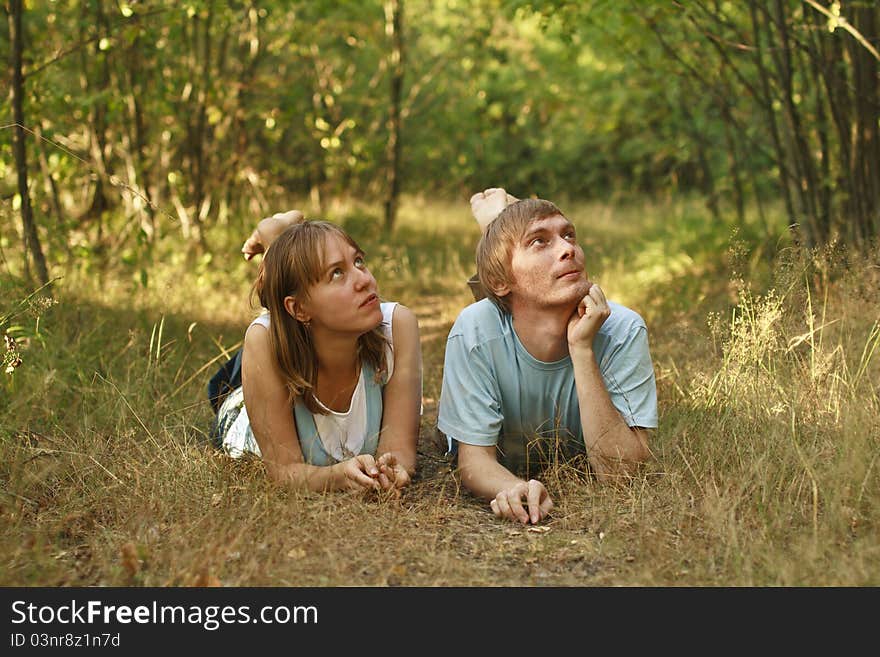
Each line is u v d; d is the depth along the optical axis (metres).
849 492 2.56
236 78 8.66
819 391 3.21
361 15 10.81
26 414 3.43
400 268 7.84
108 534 2.54
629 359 2.94
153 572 2.34
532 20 12.46
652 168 14.64
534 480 2.75
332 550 2.46
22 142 4.78
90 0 5.72
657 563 2.32
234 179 8.77
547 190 17.14
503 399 3.01
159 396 3.74
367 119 13.23
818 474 2.63
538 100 13.70
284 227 3.60
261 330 2.95
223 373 3.51
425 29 13.02
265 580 2.29
